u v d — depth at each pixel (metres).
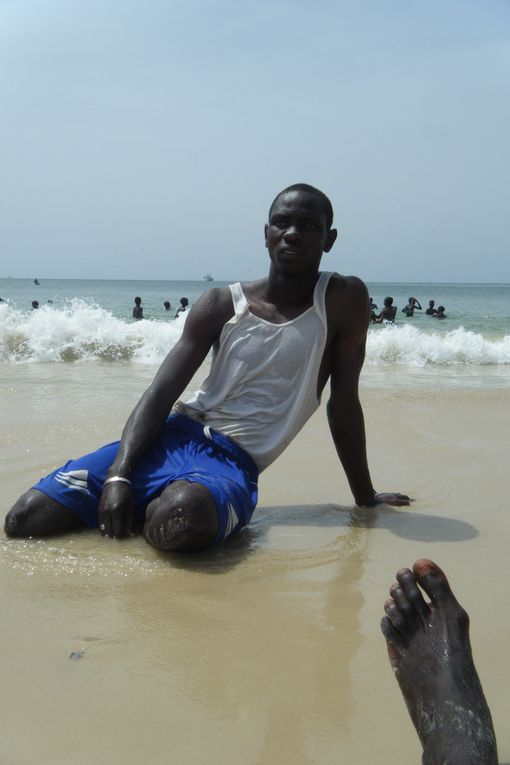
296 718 2.04
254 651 2.40
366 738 1.96
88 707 2.06
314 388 3.74
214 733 1.96
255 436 3.65
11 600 2.73
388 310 22.56
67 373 8.83
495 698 2.14
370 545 3.44
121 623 2.57
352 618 2.66
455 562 3.23
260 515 3.90
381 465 4.84
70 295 55.66
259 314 3.67
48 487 3.40
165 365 3.67
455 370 10.37
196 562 3.17
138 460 3.50
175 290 80.56
